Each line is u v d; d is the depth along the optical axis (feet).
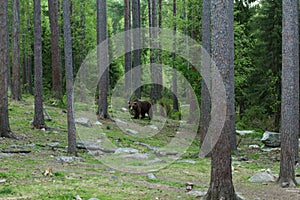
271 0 77.46
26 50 116.16
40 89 51.47
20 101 75.10
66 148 41.32
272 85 77.61
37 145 41.47
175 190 27.14
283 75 31.86
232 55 45.55
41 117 51.55
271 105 77.10
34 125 51.19
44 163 32.94
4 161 32.22
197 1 65.51
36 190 24.22
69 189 25.04
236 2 75.66
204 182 30.81
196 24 65.77
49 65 112.47
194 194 25.67
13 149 37.83
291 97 31.24
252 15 80.59
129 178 30.30
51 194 23.49
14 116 57.26
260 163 43.21
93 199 22.71
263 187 29.86
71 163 34.24
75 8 114.21
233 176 34.30
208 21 45.24
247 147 56.70
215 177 22.66
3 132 43.57
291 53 31.55
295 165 42.39
